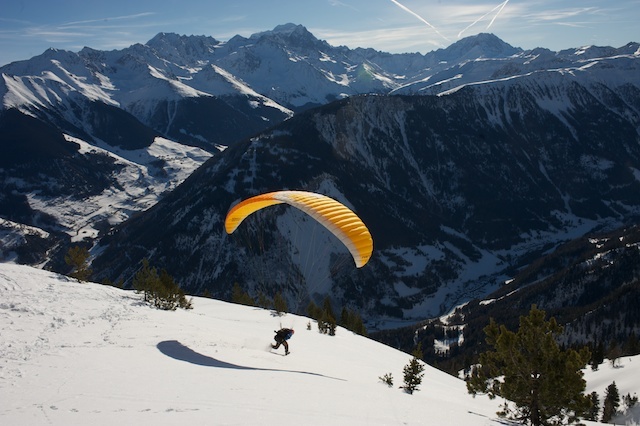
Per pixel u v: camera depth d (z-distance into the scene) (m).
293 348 28.52
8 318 23.33
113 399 13.97
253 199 24.17
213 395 14.97
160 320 27.73
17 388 14.34
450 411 18.06
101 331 22.95
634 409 45.88
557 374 18.86
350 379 22.56
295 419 13.50
